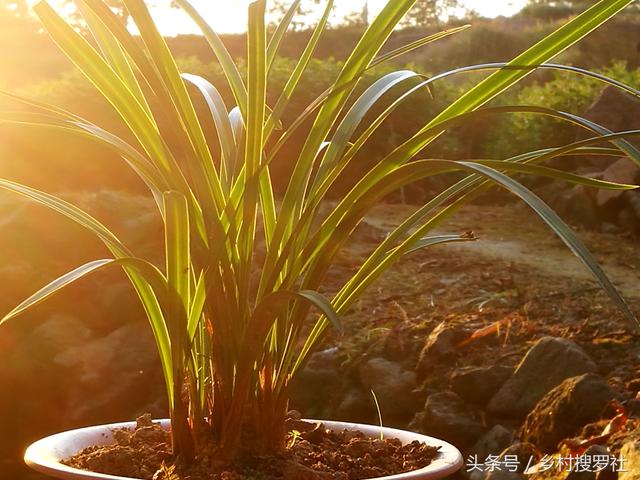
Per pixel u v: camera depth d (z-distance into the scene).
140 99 1.49
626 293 5.29
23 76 20.88
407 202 8.74
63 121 1.34
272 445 1.48
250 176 1.41
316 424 1.76
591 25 1.28
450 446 1.58
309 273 1.48
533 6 27.11
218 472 1.39
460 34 21.05
